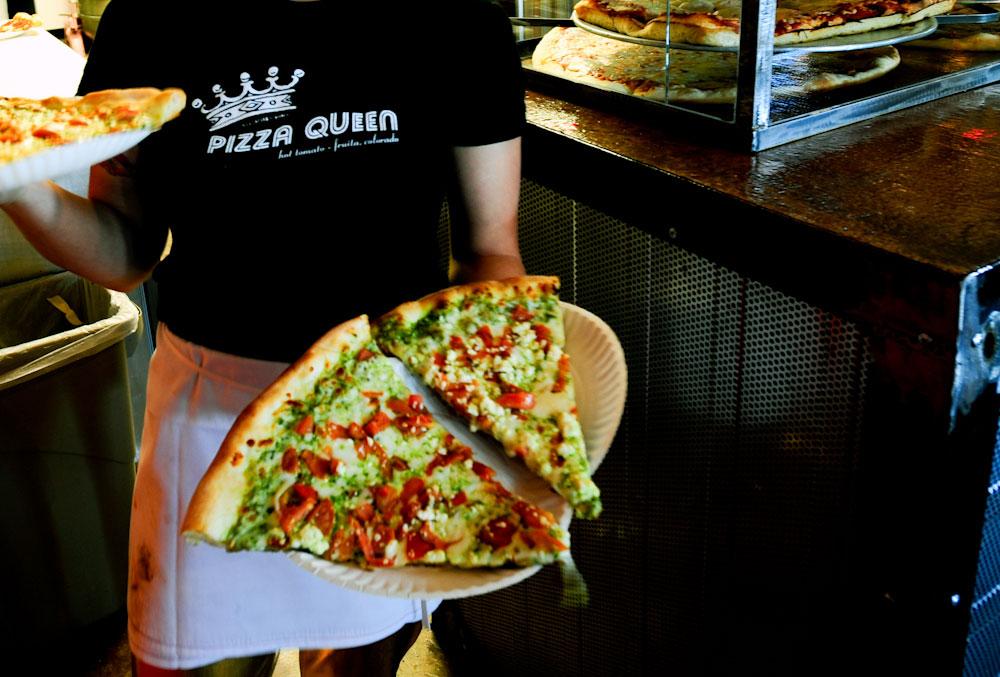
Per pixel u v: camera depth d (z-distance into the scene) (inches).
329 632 53.3
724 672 57.4
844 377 45.8
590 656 68.3
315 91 46.7
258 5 46.0
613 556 63.7
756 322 49.8
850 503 47.1
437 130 49.4
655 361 57.4
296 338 49.3
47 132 38.0
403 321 48.6
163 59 47.1
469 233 53.8
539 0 85.0
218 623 52.2
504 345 48.1
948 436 41.6
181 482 50.9
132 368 96.5
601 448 44.6
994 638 50.8
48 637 82.0
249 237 48.0
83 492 80.0
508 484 44.9
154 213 54.6
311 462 44.6
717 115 60.6
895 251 41.7
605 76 68.2
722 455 54.0
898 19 66.7
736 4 64.5
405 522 42.5
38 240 49.1
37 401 75.1
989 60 70.9
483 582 39.8
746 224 48.6
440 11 47.6
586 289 62.1
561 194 61.8
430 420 46.9
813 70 67.0
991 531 47.3
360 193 47.9
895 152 55.6
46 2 116.3
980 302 40.1
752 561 53.5
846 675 49.8
